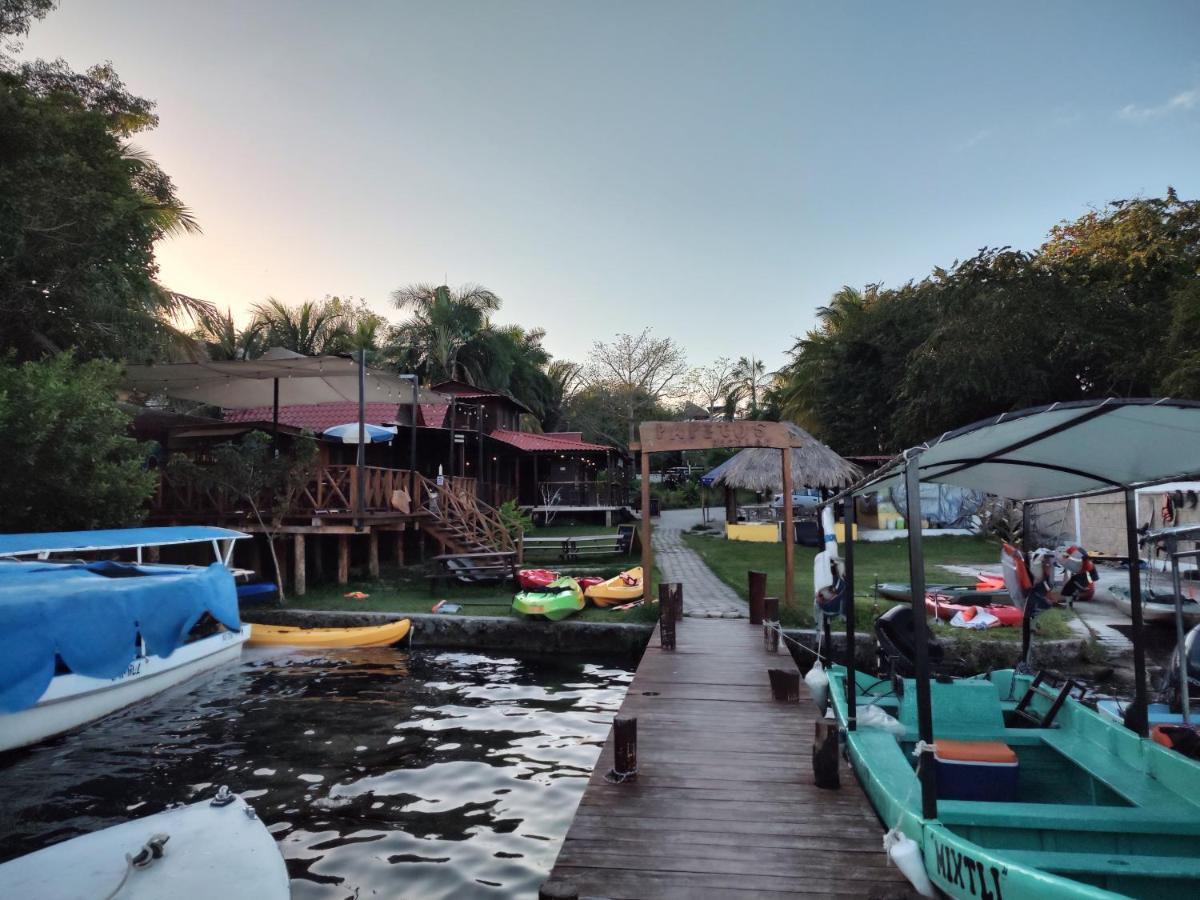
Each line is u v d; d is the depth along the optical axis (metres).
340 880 5.55
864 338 33.62
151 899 4.32
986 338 25.30
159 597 10.22
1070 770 6.21
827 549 9.33
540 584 16.27
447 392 31.19
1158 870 3.97
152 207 17.94
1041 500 7.35
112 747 8.57
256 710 9.98
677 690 9.30
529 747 8.55
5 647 8.13
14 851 6.14
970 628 12.40
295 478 16.58
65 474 13.55
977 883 3.95
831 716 8.12
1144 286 25.59
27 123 13.83
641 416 52.56
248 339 38.56
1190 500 16.73
